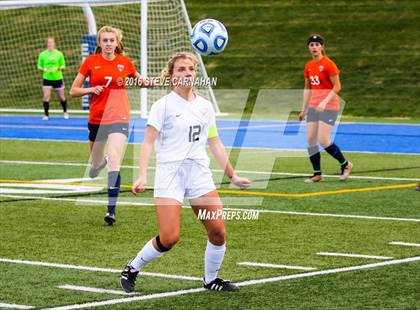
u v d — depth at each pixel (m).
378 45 86.06
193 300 18.62
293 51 87.75
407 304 18.16
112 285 20.09
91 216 29.95
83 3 68.06
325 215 29.91
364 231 26.94
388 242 25.22
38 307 18.03
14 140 57.56
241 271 21.52
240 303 18.34
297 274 21.11
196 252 24.02
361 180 38.97
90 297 18.92
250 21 94.38
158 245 18.94
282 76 84.12
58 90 73.50
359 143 55.00
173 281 20.53
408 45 85.25
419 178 39.59
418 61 82.44
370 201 32.94
